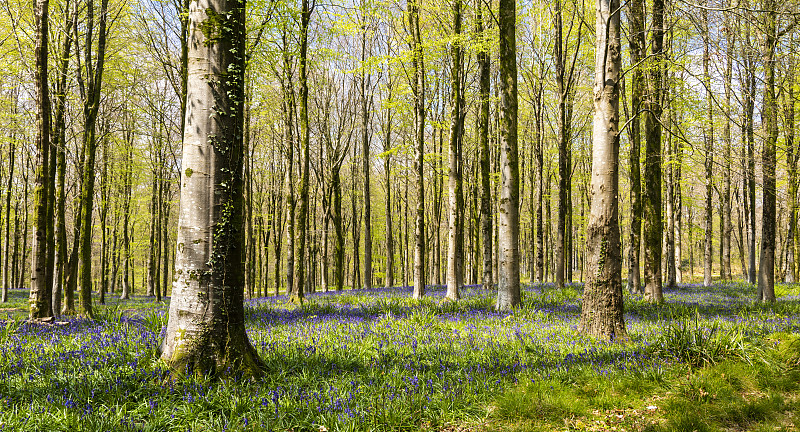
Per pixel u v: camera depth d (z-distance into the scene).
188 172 5.51
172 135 22.22
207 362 5.34
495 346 7.48
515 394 5.23
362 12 14.77
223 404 4.66
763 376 5.94
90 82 12.56
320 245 37.50
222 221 5.54
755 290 19.14
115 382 5.06
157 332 7.92
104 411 4.41
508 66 11.80
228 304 5.56
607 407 5.17
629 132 16.12
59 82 12.43
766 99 10.80
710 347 6.58
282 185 30.61
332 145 28.05
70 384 4.98
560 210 18.81
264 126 23.06
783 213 30.73
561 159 18.69
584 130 27.06
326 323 9.99
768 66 9.74
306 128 14.71
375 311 12.27
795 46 8.95
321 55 16.84
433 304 13.48
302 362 6.33
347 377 5.77
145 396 4.79
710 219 24.88
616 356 6.82
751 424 4.83
